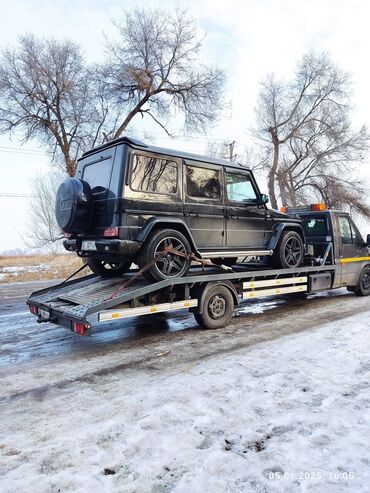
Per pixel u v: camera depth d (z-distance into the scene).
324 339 4.66
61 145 19.28
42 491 1.96
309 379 3.39
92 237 4.99
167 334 5.16
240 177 5.93
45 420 2.74
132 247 4.46
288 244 6.53
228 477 2.06
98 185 4.93
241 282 5.78
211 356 4.13
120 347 4.60
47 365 4.00
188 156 5.21
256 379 3.41
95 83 20.08
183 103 21.42
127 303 4.58
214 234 5.44
